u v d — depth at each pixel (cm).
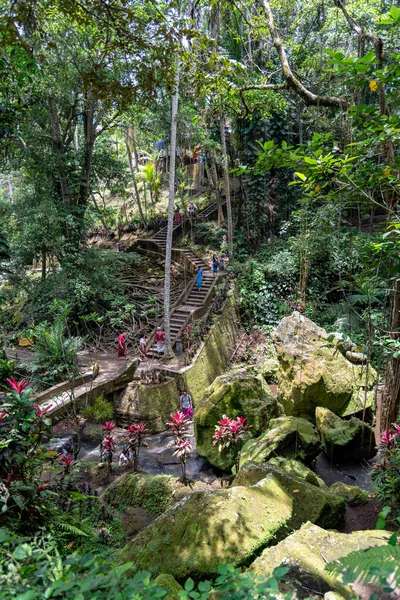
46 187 1359
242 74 592
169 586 276
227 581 143
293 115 1562
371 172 316
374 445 737
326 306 1355
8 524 231
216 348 1280
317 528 323
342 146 381
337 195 354
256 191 1666
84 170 1474
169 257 1220
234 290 1512
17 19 329
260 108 704
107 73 845
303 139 1567
